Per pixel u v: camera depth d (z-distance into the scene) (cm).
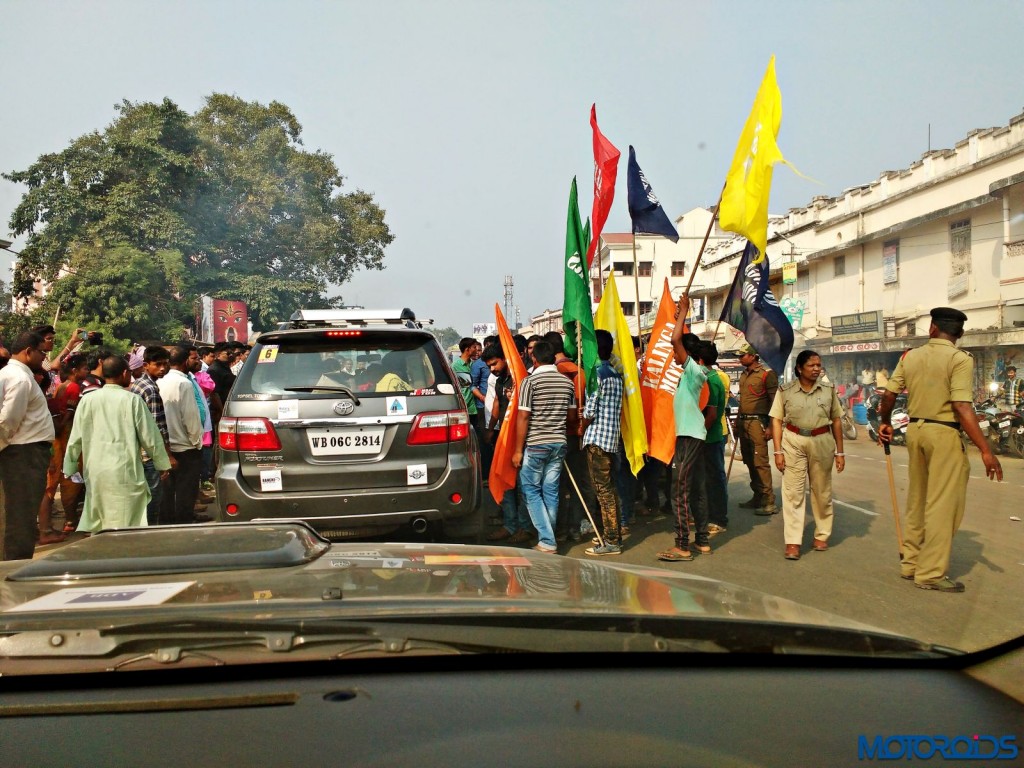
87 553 200
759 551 623
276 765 106
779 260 3077
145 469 621
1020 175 1723
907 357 532
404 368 520
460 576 190
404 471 496
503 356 773
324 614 143
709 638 148
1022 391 1762
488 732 116
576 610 153
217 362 961
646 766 109
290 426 488
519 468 597
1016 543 647
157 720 117
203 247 2856
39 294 2970
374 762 107
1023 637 219
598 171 709
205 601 153
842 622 171
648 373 636
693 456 595
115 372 560
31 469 538
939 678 154
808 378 600
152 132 2767
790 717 129
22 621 140
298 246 3186
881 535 686
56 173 2747
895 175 2370
